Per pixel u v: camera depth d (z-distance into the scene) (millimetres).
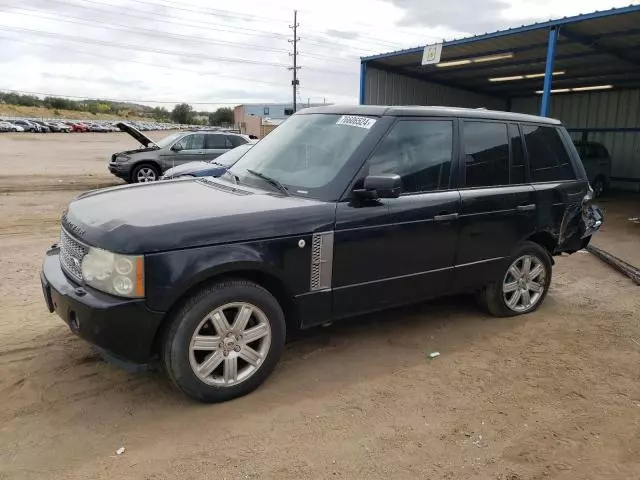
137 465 2738
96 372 3668
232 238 3178
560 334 4660
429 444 2998
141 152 14172
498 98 20766
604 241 9320
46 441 2908
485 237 4477
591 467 2850
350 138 3959
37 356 3883
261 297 3348
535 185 4871
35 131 65875
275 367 3729
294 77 58250
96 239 3037
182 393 3377
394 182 3502
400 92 16578
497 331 4676
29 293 5273
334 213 3582
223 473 2697
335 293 3689
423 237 4047
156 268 2949
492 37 11961
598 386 3736
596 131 18719
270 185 3910
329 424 3156
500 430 3158
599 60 13922
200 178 4484
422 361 4035
